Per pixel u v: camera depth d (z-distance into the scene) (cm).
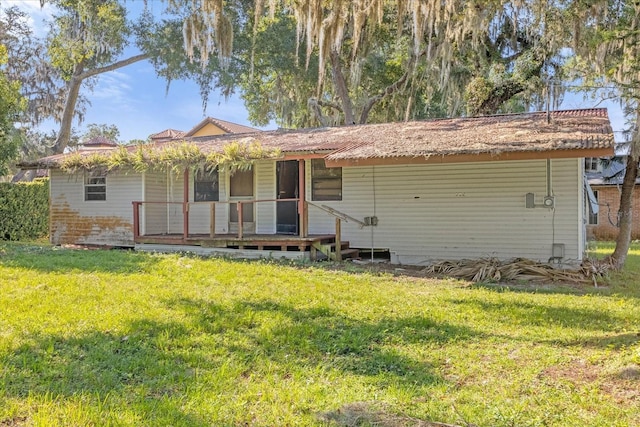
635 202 1978
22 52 2534
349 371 391
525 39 1728
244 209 1265
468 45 1705
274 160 1098
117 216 1321
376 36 1809
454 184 1056
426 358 420
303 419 304
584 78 1164
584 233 1128
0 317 520
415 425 295
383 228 1120
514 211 1007
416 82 1831
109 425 291
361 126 1349
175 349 434
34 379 362
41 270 834
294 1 957
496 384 361
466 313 580
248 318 536
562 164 971
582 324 535
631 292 754
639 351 382
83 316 528
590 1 985
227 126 2609
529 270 888
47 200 1742
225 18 1296
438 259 1065
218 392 343
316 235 1145
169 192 1349
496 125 1076
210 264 938
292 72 2123
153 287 700
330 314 565
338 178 1167
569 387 350
